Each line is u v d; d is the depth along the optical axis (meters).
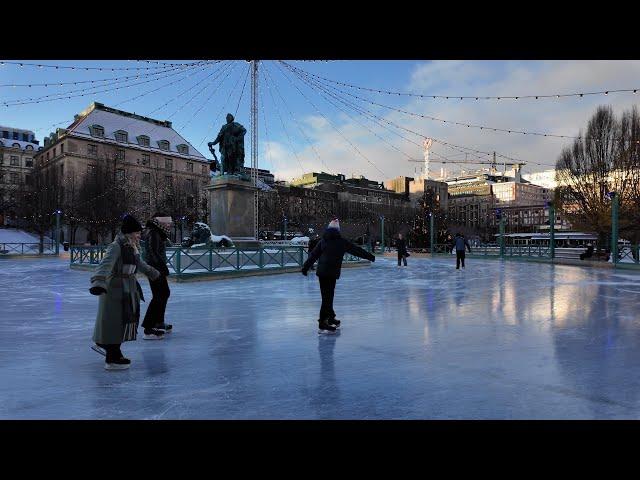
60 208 49.12
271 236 61.03
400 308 8.14
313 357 4.71
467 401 3.37
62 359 4.66
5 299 9.46
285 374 4.10
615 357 4.67
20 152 82.50
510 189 149.12
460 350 5.00
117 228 51.97
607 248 30.20
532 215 114.38
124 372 4.18
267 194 73.44
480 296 9.86
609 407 3.23
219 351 4.99
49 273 16.86
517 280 13.91
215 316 7.30
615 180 30.89
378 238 65.31
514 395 3.49
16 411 3.19
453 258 32.97
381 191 109.62
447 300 9.21
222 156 18.78
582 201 32.94
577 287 11.74
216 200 18.33
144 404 3.33
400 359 4.62
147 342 5.45
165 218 5.85
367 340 5.53
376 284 12.64
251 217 18.58
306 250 18.20
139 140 73.00
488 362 4.49
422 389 3.65
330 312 6.18
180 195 63.56
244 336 5.78
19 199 53.28
